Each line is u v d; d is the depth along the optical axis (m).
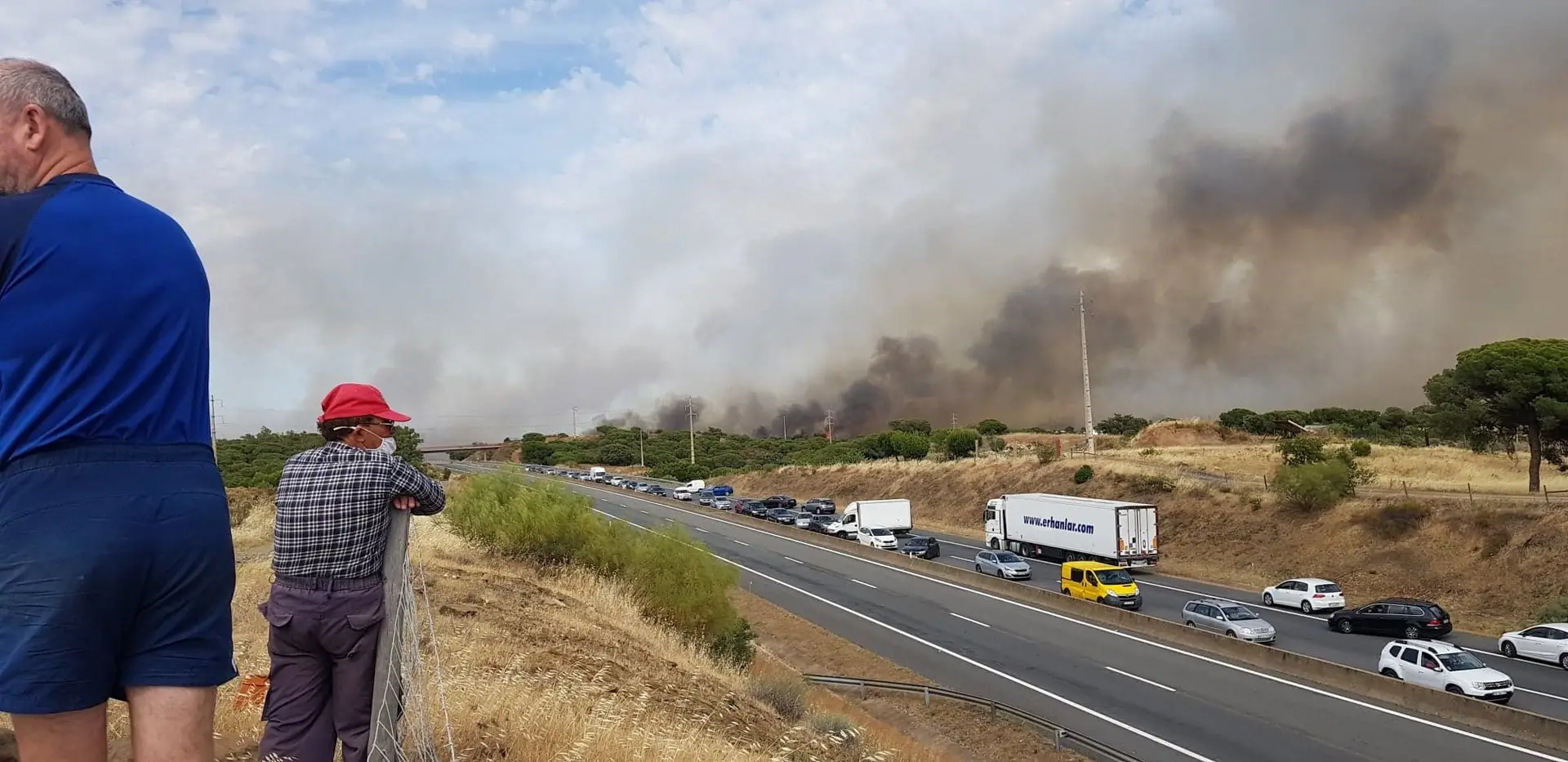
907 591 40.50
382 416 4.57
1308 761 18.80
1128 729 21.31
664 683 13.70
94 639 2.10
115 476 2.15
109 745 4.83
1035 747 19.95
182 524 2.23
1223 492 48.62
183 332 2.34
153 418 2.24
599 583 25.23
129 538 2.12
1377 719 21.33
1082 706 23.25
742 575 44.88
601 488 98.25
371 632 4.21
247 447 78.69
